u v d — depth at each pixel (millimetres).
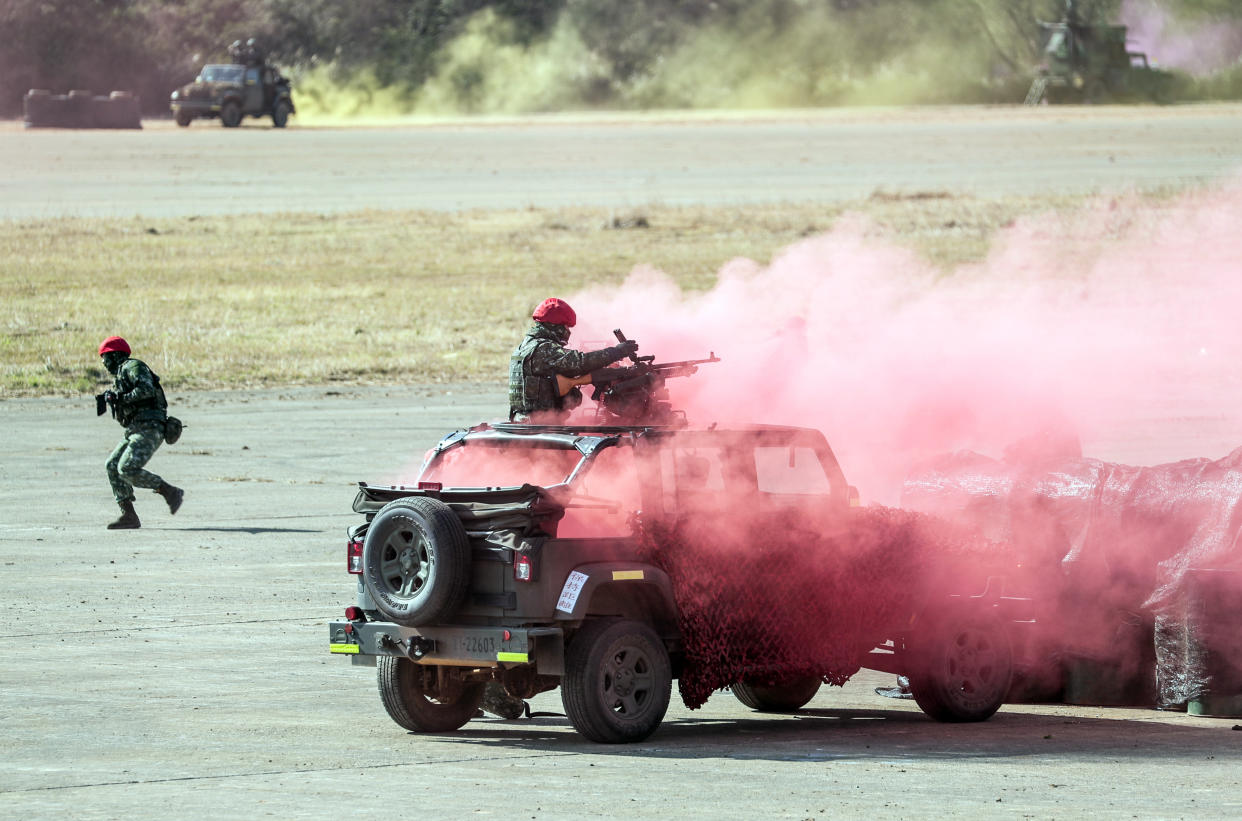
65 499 69562
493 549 32938
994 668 37812
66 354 118562
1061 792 29656
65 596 50438
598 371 42062
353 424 92062
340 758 32688
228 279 165375
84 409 98312
